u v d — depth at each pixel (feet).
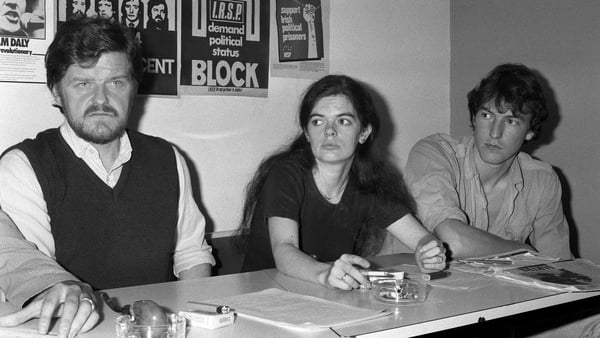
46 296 3.94
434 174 6.98
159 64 8.02
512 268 5.64
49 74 5.97
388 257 6.44
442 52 10.54
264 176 6.49
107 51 5.77
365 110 6.06
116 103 5.86
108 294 4.72
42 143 5.90
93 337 3.73
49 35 7.31
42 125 7.34
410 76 10.24
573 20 8.93
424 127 10.43
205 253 6.61
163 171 6.29
